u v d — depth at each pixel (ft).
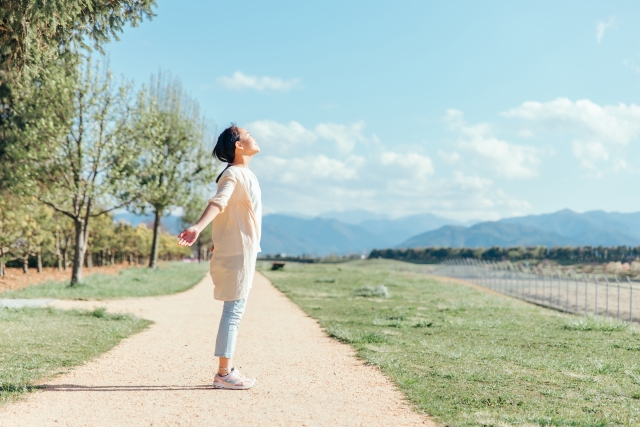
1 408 15.03
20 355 23.12
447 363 23.26
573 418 15.11
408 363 23.03
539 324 40.40
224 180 17.12
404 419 14.73
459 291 85.71
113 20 31.76
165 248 224.12
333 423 14.16
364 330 34.76
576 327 37.93
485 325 38.83
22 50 28.48
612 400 17.58
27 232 82.28
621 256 180.86
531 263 204.85
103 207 72.08
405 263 309.01
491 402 16.78
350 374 20.77
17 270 98.63
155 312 46.91
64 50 32.17
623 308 63.82
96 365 21.68
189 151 114.93
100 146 66.39
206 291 76.43
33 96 56.95
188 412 14.84
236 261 17.49
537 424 14.40
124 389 17.46
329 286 86.43
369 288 74.90
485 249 284.82
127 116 68.59
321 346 28.48
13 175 59.26
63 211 66.54
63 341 27.37
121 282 79.20
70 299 56.18
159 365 22.00
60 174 65.57
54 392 16.92
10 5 25.82
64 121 63.10
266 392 17.38
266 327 37.19
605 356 26.89
